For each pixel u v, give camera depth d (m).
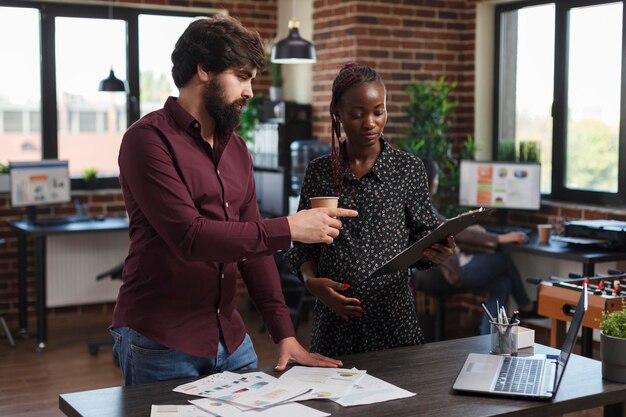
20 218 6.21
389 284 2.52
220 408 1.91
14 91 6.36
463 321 6.28
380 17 5.94
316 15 6.35
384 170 2.54
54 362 5.23
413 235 2.63
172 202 2.04
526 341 2.50
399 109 6.05
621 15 5.30
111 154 6.74
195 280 2.14
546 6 5.84
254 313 6.57
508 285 5.09
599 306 3.28
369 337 2.55
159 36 6.78
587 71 5.57
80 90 6.56
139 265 2.14
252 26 6.93
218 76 2.07
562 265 5.50
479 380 2.11
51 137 6.48
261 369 2.24
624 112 5.29
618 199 5.38
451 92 6.28
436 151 5.85
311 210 2.11
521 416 1.94
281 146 6.50
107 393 2.03
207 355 2.18
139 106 6.77
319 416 1.87
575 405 2.03
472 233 5.09
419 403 1.97
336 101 2.52
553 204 5.68
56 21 6.41
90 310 6.51
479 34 6.20
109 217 6.23
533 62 5.97
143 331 2.13
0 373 4.99
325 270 2.55
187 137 2.13
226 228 2.03
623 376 2.15
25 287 5.84
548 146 5.89
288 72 6.97
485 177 5.73
